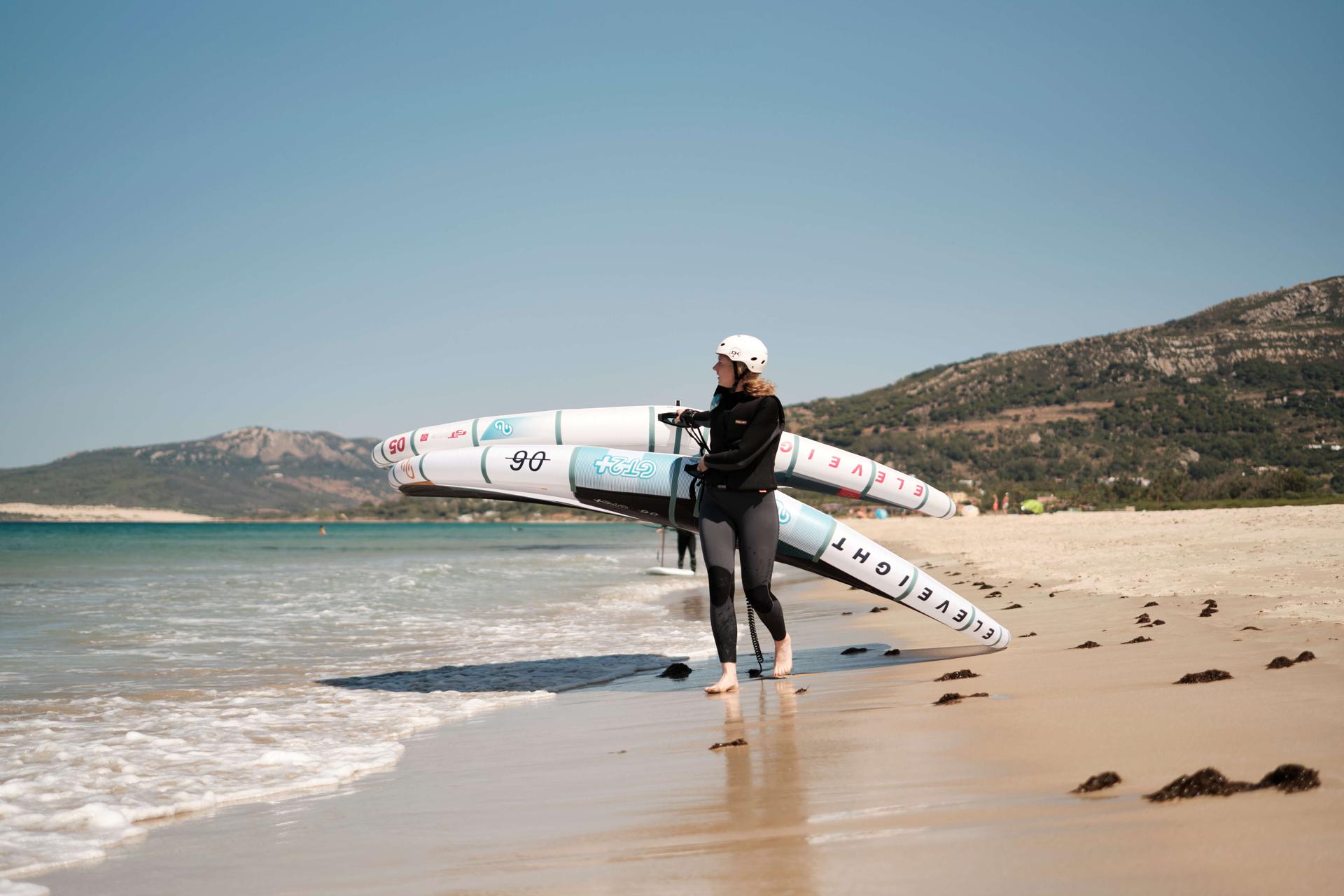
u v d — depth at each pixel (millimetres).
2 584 21609
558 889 2770
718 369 6555
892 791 3486
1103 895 2252
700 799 3652
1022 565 17016
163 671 8570
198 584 21594
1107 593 10727
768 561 6660
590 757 4766
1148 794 3047
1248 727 3787
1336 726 3688
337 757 5086
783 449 8203
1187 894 2207
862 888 2477
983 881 2432
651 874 2805
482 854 3248
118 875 3291
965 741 4180
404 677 8133
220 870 3291
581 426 8062
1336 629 6246
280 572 26828
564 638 10984
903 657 7688
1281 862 2334
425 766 4879
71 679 8117
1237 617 7406
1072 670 5887
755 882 2621
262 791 4414
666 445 7984
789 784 3760
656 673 8086
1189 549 16641
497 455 7676
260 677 8211
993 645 7531
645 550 47094
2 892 3111
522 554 41500
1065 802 3076
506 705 6723
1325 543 14953
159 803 4215
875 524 64500
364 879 3078
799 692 6297
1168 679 5145
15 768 4891
